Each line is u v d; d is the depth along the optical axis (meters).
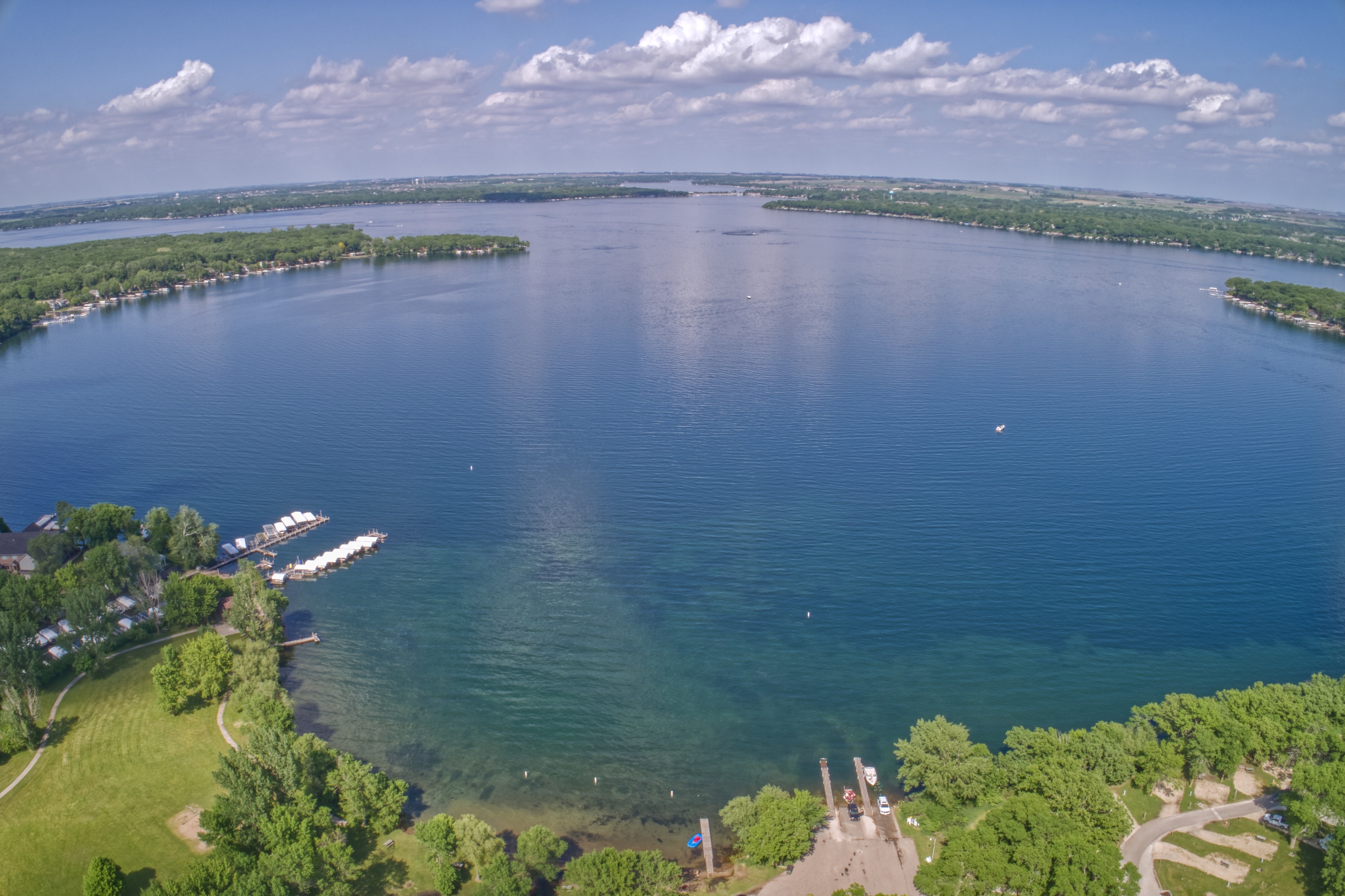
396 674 159.38
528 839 112.81
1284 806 120.62
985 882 102.19
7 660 138.62
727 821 119.69
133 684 150.75
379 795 121.31
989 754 129.25
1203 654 163.00
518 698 152.88
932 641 167.12
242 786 111.81
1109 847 107.56
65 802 123.00
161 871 110.81
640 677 158.25
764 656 163.62
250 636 160.25
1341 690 134.88
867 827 121.19
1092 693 152.75
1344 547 199.00
